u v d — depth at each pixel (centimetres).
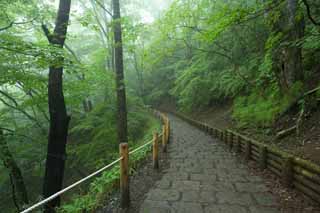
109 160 1034
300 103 660
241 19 476
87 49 1717
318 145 472
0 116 1066
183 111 2208
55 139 602
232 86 1164
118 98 893
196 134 1177
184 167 581
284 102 722
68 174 1510
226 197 395
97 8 1374
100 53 1464
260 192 413
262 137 697
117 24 859
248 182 466
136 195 414
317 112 590
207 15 1041
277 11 482
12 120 1150
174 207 362
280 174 454
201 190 429
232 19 471
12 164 880
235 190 425
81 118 1518
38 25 786
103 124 1336
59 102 610
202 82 1468
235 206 361
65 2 626
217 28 514
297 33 661
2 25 725
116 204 379
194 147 842
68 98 941
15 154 1149
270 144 611
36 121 1123
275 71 787
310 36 644
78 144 1464
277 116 729
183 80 1664
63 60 540
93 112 1426
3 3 641
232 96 1340
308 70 793
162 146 780
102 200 401
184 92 1662
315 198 341
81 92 988
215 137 1057
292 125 647
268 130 711
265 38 1006
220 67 1377
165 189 437
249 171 539
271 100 830
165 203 377
